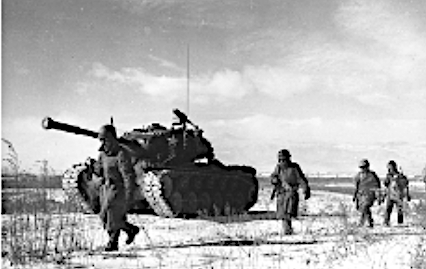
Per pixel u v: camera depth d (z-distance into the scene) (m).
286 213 11.73
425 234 10.96
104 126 9.16
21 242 8.14
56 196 19.98
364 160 13.75
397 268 7.06
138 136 17.42
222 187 18.98
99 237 10.86
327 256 8.20
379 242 9.65
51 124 10.77
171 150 17.48
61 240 9.67
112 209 8.95
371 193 13.50
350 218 15.42
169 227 13.52
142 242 10.37
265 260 7.88
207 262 7.63
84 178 17.55
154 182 15.87
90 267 7.08
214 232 12.10
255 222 15.03
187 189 17.17
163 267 7.17
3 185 8.41
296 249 9.07
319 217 15.88
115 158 9.12
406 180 14.55
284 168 11.95
